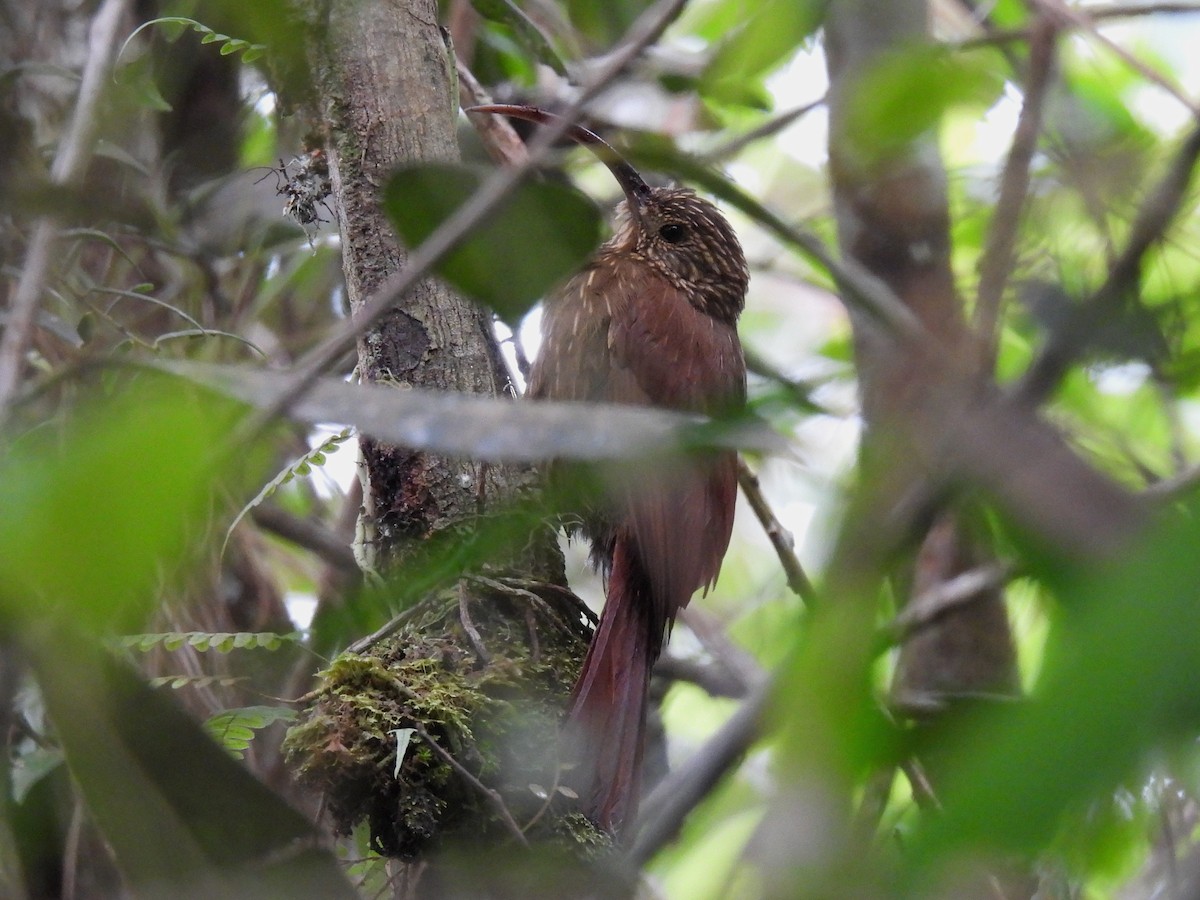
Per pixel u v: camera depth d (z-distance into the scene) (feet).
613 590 18.08
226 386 5.80
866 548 6.53
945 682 18.04
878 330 8.38
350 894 8.38
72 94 20.27
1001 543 8.55
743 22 17.16
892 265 15.84
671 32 23.29
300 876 8.33
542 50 22.08
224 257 22.00
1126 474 14.43
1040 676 4.62
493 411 5.77
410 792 14.06
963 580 12.95
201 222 21.76
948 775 5.02
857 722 6.35
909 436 7.02
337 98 16.52
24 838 16.15
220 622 18.94
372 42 16.61
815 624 6.46
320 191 17.83
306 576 23.86
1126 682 4.23
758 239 30.07
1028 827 4.39
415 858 14.05
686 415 5.81
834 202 16.61
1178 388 13.00
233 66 22.56
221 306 22.11
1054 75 14.47
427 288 16.14
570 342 22.44
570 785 14.71
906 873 5.15
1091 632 4.33
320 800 16.19
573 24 25.07
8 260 16.80
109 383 13.01
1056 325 7.66
